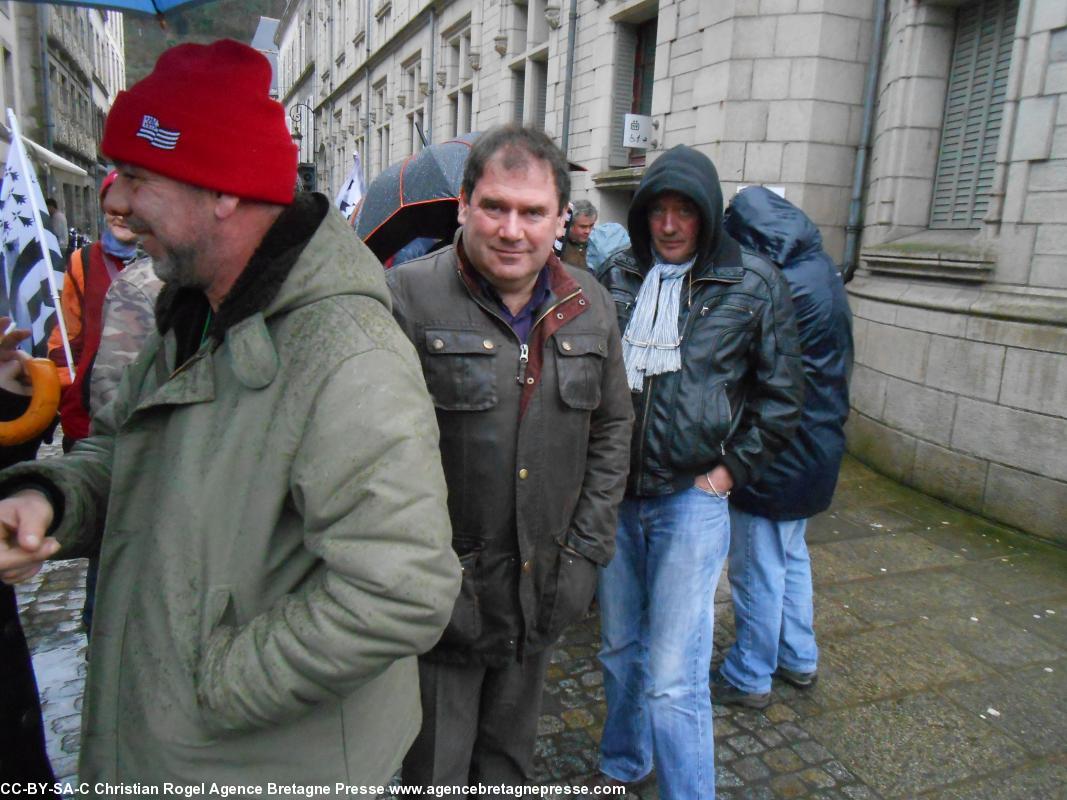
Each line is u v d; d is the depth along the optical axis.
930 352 5.55
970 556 4.45
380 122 24.56
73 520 1.28
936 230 6.25
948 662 3.33
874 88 6.92
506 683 1.96
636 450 2.23
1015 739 2.83
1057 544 4.60
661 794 2.21
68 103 21.42
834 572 4.21
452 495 1.80
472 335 1.75
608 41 9.43
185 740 1.13
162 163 1.09
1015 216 4.96
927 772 2.64
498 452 1.77
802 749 2.74
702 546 2.22
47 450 5.82
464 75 16.25
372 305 1.17
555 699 3.02
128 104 1.10
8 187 2.74
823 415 2.75
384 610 1.07
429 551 1.10
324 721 1.22
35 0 1.58
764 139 7.09
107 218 2.54
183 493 1.13
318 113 36.41
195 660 1.13
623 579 2.38
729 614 3.73
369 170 26.12
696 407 2.19
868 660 3.34
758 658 2.93
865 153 7.00
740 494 2.83
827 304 2.73
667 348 2.24
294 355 1.12
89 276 2.88
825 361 2.74
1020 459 4.80
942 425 5.40
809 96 6.87
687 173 2.17
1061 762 2.71
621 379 2.01
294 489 1.11
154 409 1.17
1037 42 4.78
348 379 1.09
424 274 1.82
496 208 1.65
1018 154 4.93
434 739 1.89
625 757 2.51
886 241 6.46
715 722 2.88
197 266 1.16
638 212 2.34
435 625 1.12
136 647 1.17
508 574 1.83
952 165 6.14
